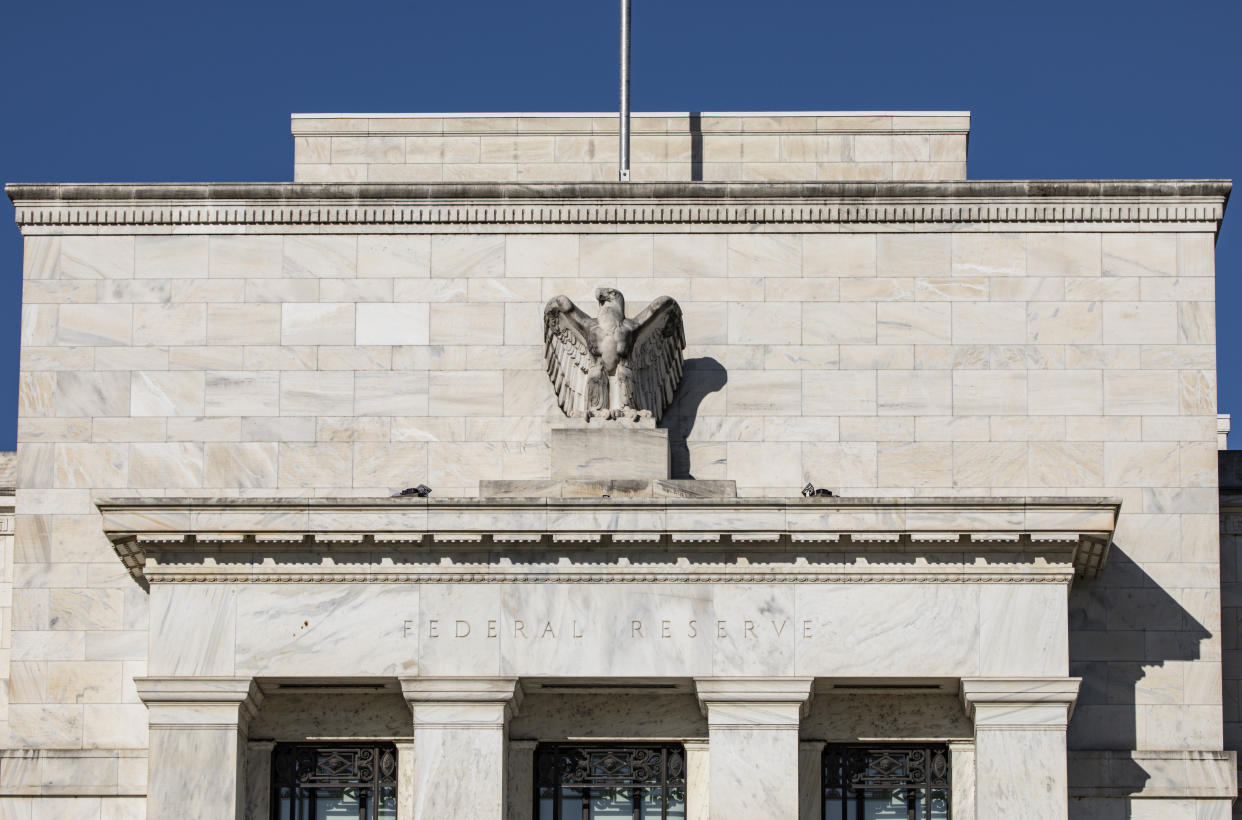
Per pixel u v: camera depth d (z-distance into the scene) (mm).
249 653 49406
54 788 51594
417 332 54125
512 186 54625
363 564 49656
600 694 50875
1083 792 51188
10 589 55156
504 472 53344
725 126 57531
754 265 54312
